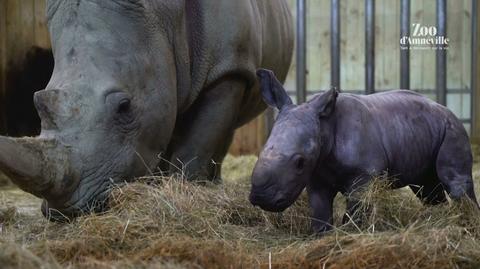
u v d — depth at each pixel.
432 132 6.12
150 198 5.91
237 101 7.59
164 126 6.76
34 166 5.69
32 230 6.28
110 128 6.27
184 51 7.08
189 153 7.33
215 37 7.29
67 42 6.42
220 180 8.42
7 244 4.87
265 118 15.01
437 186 6.34
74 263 4.83
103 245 5.18
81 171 6.10
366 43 14.52
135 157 6.45
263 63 8.42
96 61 6.34
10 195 10.29
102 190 6.20
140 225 5.49
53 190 5.90
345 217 5.70
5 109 13.90
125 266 4.62
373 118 5.85
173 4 6.89
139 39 6.57
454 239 5.14
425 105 6.18
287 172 5.21
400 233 5.10
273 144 5.30
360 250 4.86
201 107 7.38
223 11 7.34
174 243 5.00
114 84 6.30
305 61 14.69
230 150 15.14
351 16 15.89
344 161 5.62
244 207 6.26
